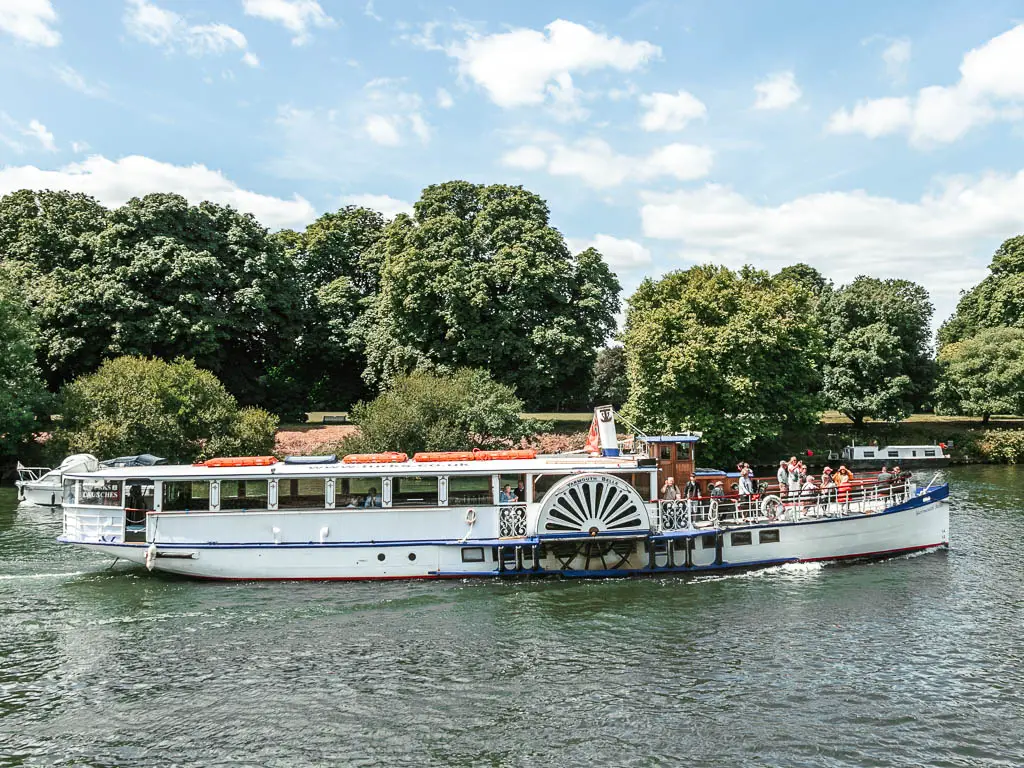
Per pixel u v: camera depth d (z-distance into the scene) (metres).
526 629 25.56
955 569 32.12
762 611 27.05
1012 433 73.00
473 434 55.97
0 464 60.34
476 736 18.67
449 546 30.80
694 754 17.81
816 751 17.89
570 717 19.55
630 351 57.62
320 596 29.12
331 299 81.88
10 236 72.94
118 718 19.61
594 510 30.28
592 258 72.25
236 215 76.81
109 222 69.12
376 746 18.25
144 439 53.38
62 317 64.31
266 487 31.44
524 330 69.56
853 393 72.69
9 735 18.75
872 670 22.17
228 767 17.39
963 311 109.38
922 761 17.45
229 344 75.19
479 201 75.31
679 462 33.56
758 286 61.97
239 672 22.38
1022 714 19.56
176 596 29.25
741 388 53.50
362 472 31.17
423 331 68.94
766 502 32.78
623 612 27.08
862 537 33.38
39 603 28.52
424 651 23.83
